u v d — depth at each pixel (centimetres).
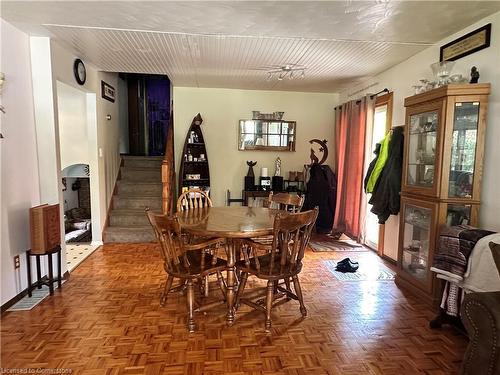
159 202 505
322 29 270
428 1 220
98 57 363
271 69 401
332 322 245
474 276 211
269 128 544
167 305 270
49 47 301
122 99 642
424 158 292
